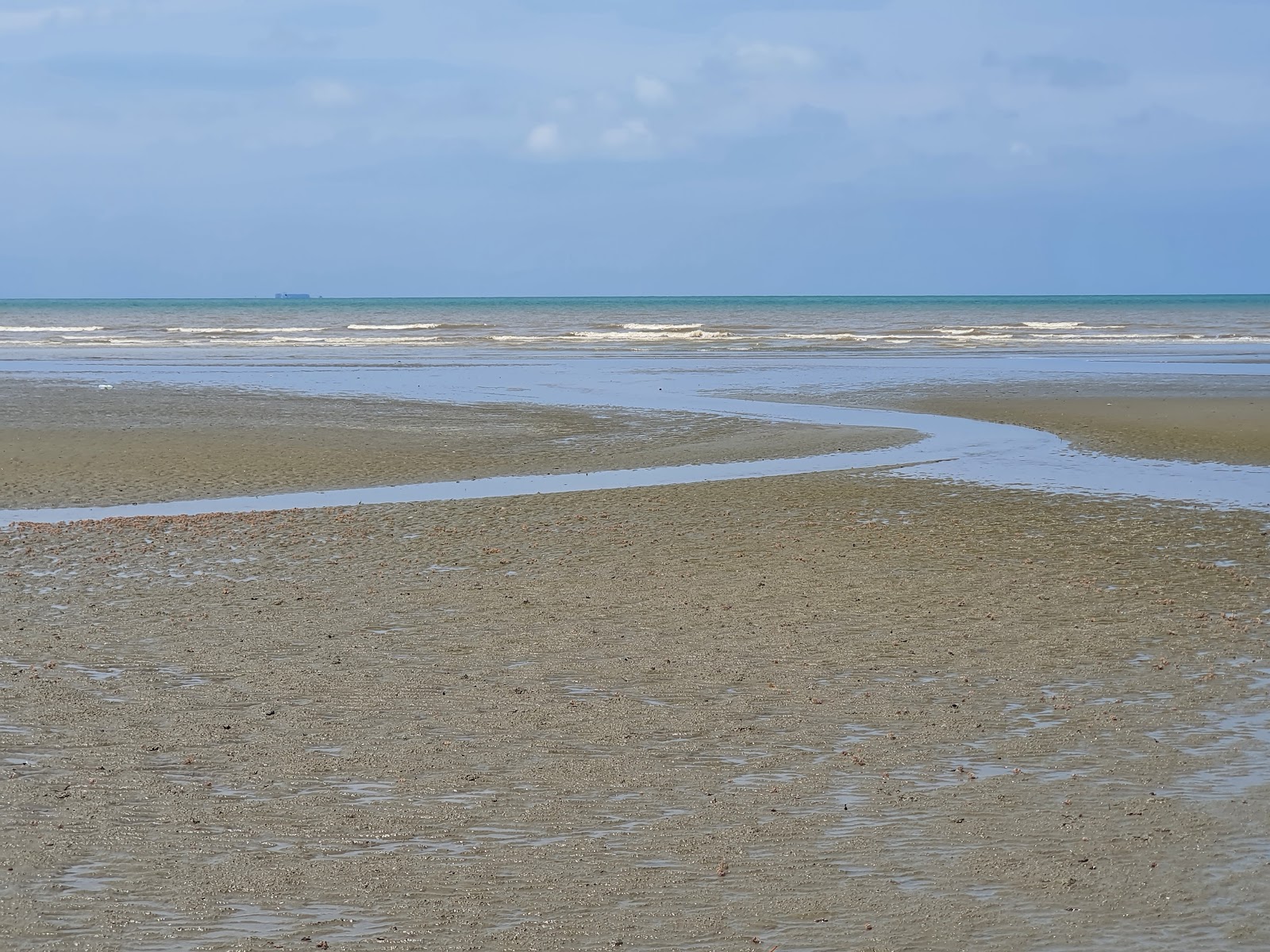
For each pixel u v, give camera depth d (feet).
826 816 24.09
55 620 39.52
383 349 201.46
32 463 76.69
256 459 79.30
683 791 25.39
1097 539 53.16
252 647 36.37
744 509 60.90
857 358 178.81
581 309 508.53
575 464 78.02
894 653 35.76
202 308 549.95
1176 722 29.66
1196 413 103.24
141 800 24.80
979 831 23.31
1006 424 98.37
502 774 26.30
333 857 22.26
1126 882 21.11
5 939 19.26
